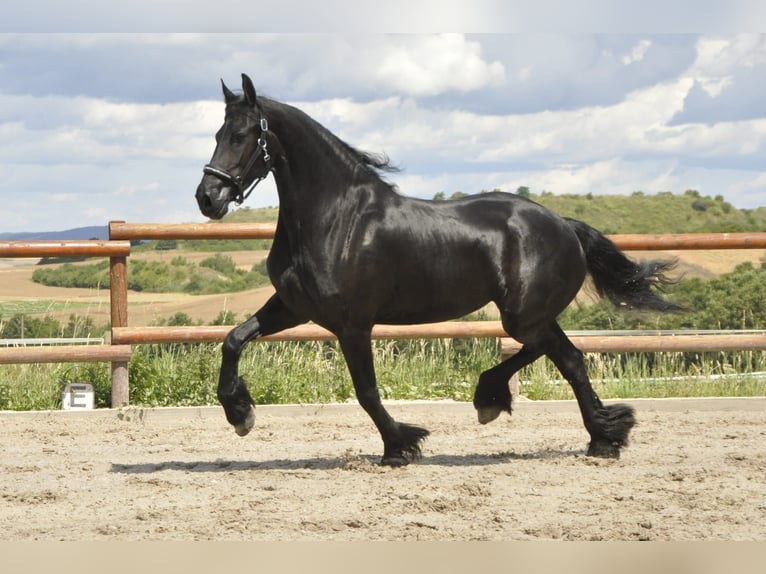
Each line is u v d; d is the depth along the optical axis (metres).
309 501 7.66
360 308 8.60
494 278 8.96
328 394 12.67
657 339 12.77
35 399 12.43
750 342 12.80
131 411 11.91
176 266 35.81
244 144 8.33
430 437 10.66
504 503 7.60
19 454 9.78
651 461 9.23
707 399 12.47
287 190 8.55
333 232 8.53
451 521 7.08
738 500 7.63
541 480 8.41
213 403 12.41
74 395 12.23
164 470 8.99
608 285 9.67
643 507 7.47
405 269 8.72
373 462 9.14
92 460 9.48
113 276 12.23
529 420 11.74
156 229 12.27
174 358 13.08
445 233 8.84
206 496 7.89
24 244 11.95
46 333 14.62
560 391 13.03
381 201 8.73
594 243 9.53
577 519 7.11
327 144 8.59
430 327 12.47
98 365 12.76
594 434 9.38
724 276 18.88
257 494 7.91
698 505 7.50
